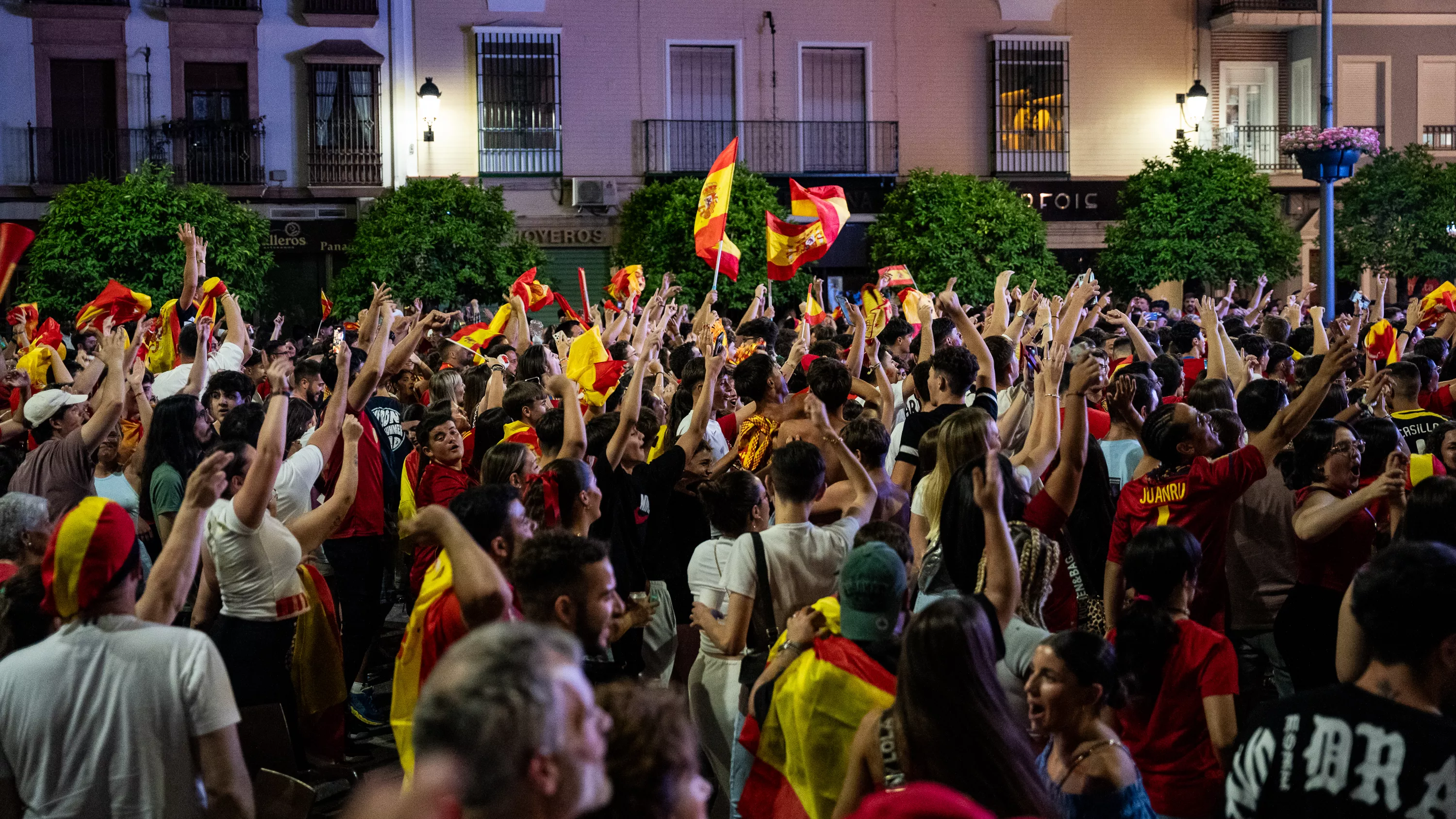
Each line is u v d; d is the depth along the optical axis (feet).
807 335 32.53
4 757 11.86
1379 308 61.26
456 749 6.25
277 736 16.02
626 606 17.30
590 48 84.94
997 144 87.61
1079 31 88.58
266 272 76.79
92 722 11.76
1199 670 13.73
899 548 14.40
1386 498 19.26
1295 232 83.87
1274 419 17.85
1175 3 89.10
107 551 11.86
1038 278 77.05
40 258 69.62
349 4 81.76
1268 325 37.73
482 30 83.05
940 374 21.16
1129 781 11.48
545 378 19.56
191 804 12.03
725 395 24.85
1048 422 18.70
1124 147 89.30
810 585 15.64
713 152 86.12
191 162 80.07
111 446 25.14
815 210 38.81
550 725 6.34
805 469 15.70
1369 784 8.94
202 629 17.97
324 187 81.61
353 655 23.03
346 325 50.88
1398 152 83.51
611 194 85.05
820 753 12.26
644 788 8.04
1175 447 17.66
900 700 10.61
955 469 15.80
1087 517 19.62
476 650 6.57
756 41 86.38
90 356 34.71
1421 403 26.89
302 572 19.04
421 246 73.00
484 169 83.87
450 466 21.67
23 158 78.54
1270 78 89.81
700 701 16.37
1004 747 10.27
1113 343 33.27
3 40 77.82
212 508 17.07
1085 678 11.57
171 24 80.12
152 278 69.97
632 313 37.47
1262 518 19.69
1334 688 9.40
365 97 82.23
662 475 19.70
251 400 24.84
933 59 87.86
